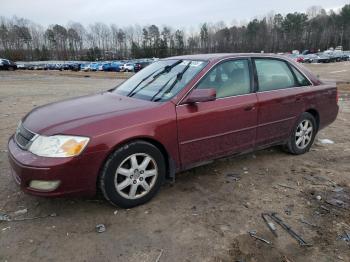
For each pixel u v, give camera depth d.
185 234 3.11
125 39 112.12
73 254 2.84
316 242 3.00
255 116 4.33
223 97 4.06
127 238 3.05
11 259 2.78
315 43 110.19
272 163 4.83
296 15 109.06
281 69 4.83
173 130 3.61
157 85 4.11
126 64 45.44
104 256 2.81
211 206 3.61
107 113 3.44
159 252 2.86
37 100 11.50
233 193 3.90
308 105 5.03
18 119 7.74
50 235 3.09
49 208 3.54
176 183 4.14
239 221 3.32
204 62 4.12
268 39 107.94
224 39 105.75
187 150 3.79
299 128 5.05
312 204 3.66
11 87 17.45
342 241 3.02
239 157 5.05
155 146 3.59
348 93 13.05
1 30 100.50
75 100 4.19
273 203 3.68
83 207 3.56
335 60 58.34
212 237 3.07
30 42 104.94
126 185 3.42
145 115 3.46
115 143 3.23
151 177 3.61
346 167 4.72
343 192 3.94
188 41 105.38
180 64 4.33
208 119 3.87
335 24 112.44
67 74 36.78
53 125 3.26
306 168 4.66
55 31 106.25
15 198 3.75
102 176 3.27
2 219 3.33
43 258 2.79
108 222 3.29
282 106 4.64
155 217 3.38
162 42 101.12
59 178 3.06
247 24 112.69
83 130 3.15
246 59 4.43
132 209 3.52
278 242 3.00
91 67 48.22
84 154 3.10
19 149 3.31
